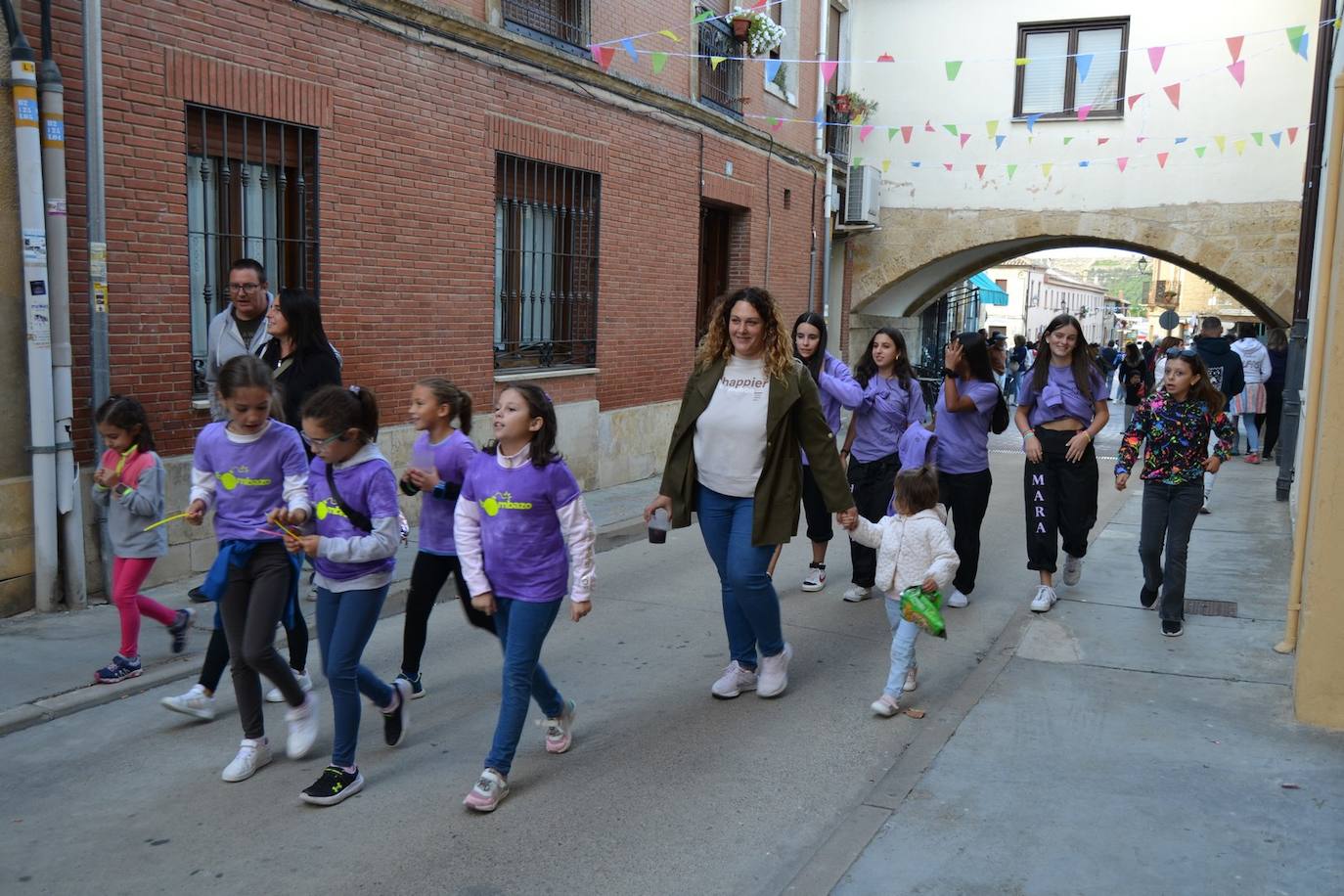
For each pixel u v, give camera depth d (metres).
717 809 4.13
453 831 3.91
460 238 9.44
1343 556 4.70
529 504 4.06
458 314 9.48
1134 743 4.62
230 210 7.48
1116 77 17.72
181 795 4.18
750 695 5.43
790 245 16.72
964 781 4.24
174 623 5.54
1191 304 48.44
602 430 11.97
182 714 5.00
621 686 5.56
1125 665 5.70
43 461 6.24
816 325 7.11
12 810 4.05
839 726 5.02
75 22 6.26
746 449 5.02
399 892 3.49
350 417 4.04
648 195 12.47
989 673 5.57
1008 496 12.32
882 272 19.30
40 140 6.10
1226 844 3.71
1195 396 6.17
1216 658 5.80
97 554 6.65
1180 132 17.41
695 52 13.39
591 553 4.21
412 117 8.79
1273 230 17.00
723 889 3.54
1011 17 18.16
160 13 6.71
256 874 3.59
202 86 7.00
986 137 18.48
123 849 3.75
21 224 6.07
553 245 11.12
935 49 18.64
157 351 6.88
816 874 3.52
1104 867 3.56
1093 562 8.25
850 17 18.88
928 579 4.87
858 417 7.29
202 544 7.30
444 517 4.93
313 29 7.80
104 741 4.70
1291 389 11.04
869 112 18.98
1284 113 16.81
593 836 3.89
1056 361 6.89
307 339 5.95
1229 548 8.77
